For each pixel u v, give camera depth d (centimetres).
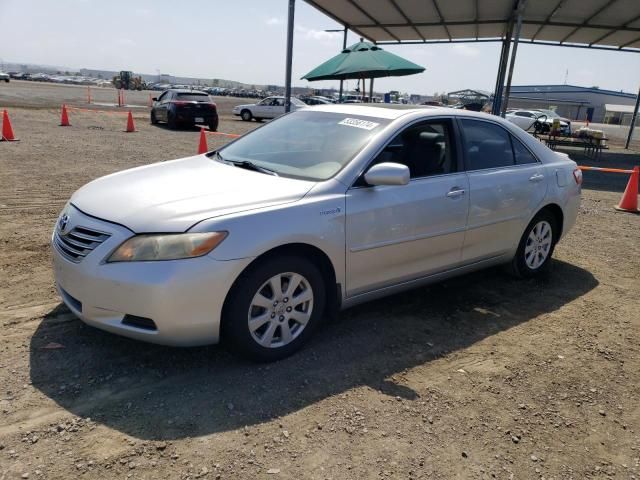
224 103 5169
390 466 245
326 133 399
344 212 337
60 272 311
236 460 241
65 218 325
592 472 254
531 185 473
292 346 333
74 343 333
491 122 459
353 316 407
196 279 282
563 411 302
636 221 827
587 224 785
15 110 2203
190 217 290
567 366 353
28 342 331
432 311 427
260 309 315
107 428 257
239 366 320
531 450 266
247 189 327
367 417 280
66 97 3819
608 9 1456
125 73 7981
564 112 7919
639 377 346
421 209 380
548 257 524
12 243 513
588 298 478
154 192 322
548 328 410
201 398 285
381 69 1193
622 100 8081
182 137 1731
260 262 306
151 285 277
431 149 402
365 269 359
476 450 262
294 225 312
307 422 272
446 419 285
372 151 363
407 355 351
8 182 798
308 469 239
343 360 338
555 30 1753
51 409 268
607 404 312
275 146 406
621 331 413
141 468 232
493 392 315
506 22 1688
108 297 287
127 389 289
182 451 244
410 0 1459
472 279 508
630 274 553
